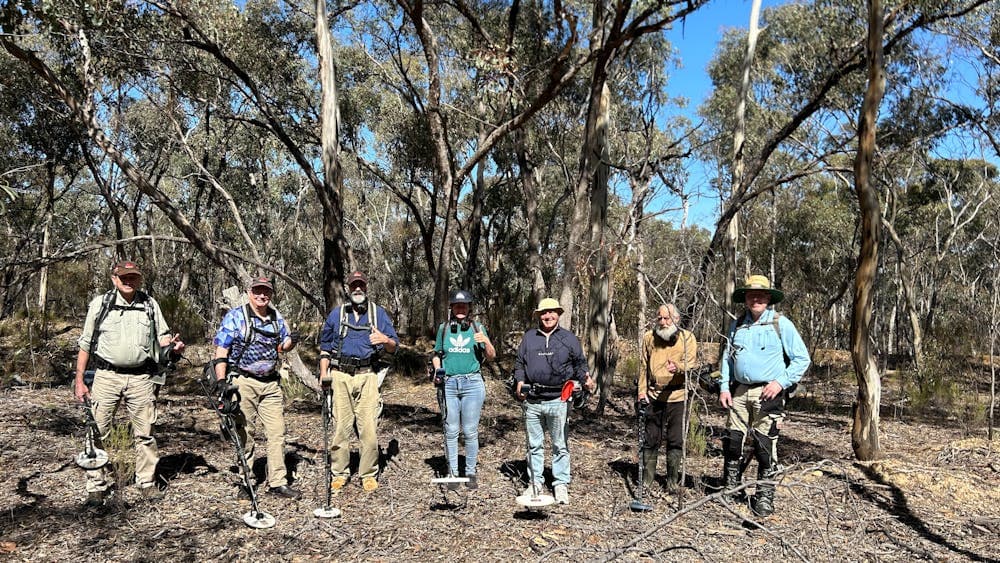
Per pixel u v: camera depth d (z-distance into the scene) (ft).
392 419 29.48
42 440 22.08
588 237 32.94
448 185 35.12
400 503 17.42
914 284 91.40
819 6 39.47
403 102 57.93
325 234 32.30
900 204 78.48
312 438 24.39
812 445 26.81
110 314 16.43
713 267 21.49
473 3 41.57
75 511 15.85
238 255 29.22
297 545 14.47
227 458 21.22
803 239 82.69
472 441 18.89
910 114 47.11
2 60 37.88
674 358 18.13
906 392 41.37
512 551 14.34
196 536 14.75
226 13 33.37
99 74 33.12
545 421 17.78
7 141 47.88
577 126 54.54
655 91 53.57
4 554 13.43
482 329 19.16
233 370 17.26
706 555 14.29
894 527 16.33
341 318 18.53
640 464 17.63
